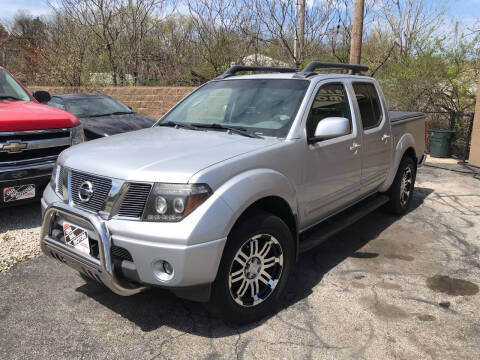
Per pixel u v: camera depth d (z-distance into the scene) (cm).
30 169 515
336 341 316
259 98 418
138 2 1731
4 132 493
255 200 317
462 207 650
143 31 1770
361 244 501
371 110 504
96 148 355
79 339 316
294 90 409
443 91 1148
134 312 352
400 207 595
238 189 304
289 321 341
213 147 339
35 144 519
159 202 286
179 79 1680
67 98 980
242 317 326
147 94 1415
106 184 305
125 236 290
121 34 1758
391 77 1221
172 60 1733
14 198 514
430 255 470
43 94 687
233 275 317
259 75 456
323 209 418
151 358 296
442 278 416
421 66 1180
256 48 1576
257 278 335
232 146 342
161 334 323
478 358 298
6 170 499
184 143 354
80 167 327
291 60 1480
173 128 425
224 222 292
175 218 284
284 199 350
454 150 1091
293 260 365
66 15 1744
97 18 1744
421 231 545
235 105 425
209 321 341
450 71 1111
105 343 312
